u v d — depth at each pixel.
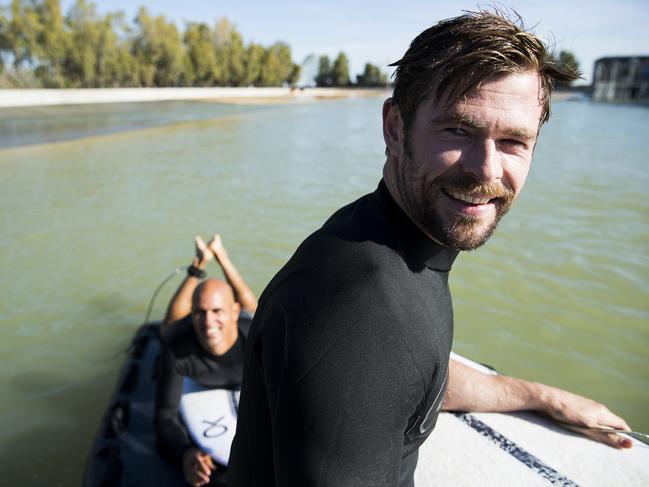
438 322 0.92
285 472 0.81
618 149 16.69
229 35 71.56
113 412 3.59
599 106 46.12
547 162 13.91
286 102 50.06
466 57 0.82
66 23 52.94
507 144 0.87
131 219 8.51
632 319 5.20
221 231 7.88
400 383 0.82
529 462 1.81
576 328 5.04
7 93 38.81
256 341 0.93
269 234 7.77
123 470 3.16
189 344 3.48
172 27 61.19
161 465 3.20
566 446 1.89
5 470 3.50
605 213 8.67
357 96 67.75
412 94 0.88
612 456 1.85
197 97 56.41
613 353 4.65
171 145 17.62
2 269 6.49
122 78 56.28
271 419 0.87
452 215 0.88
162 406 3.38
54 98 42.56
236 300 4.65
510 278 6.06
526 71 0.85
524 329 5.02
